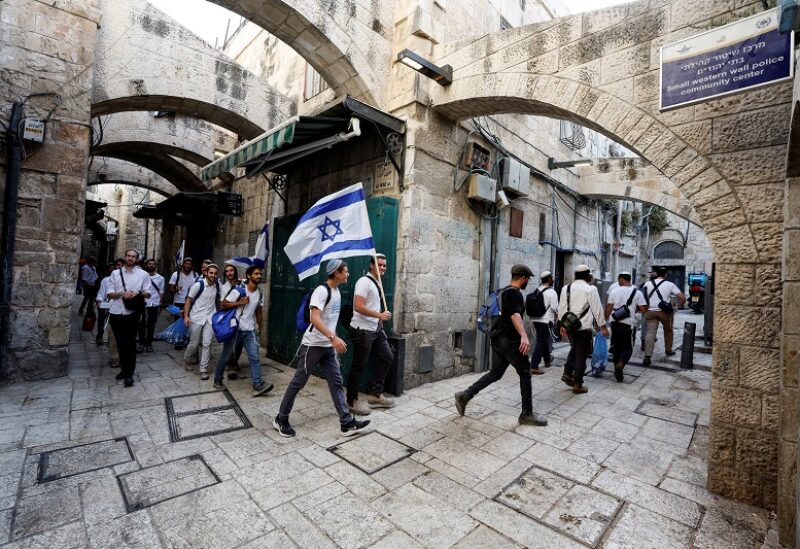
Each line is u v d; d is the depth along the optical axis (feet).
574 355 17.19
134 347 15.57
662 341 29.50
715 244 9.25
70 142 16.33
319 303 11.23
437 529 7.55
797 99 6.80
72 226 16.34
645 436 12.12
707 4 9.93
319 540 7.16
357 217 13.16
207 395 14.78
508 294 12.82
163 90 21.33
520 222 23.99
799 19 6.61
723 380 8.99
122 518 7.57
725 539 7.47
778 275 8.43
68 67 16.30
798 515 6.42
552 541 7.31
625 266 48.01
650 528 7.76
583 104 12.22
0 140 14.98
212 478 9.10
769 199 8.61
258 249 19.84
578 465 10.23
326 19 16.29
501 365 12.89
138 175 42.19
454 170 18.56
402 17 18.08
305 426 12.27
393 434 11.87
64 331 16.24
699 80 9.55
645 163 29.76
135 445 10.56
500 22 23.38
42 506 7.83
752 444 8.61
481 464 10.14
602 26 11.94
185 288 23.67
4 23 15.14
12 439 10.61
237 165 18.12
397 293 16.43
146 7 20.86
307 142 18.65
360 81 17.52
